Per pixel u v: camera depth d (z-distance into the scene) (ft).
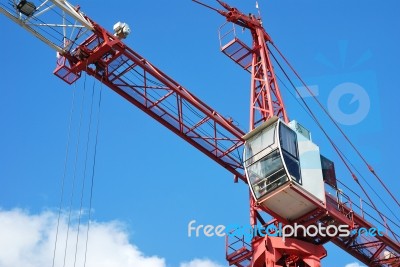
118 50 196.34
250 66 221.66
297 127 199.31
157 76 201.16
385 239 214.28
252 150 193.47
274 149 189.16
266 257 190.29
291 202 188.34
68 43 195.72
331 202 194.70
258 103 212.64
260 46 219.00
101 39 196.75
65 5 191.83
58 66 199.82
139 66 199.52
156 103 203.00
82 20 191.72
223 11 219.82
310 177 190.90
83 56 196.54
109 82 200.34
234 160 210.38
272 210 190.70
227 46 218.59
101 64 198.39
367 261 220.64
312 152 195.21
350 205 200.03
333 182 198.08
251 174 191.52
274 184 187.21
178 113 204.33
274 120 192.95
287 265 194.80
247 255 196.13
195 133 207.10
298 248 191.83
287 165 186.91
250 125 207.21
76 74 200.13
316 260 192.34
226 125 207.31
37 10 188.65
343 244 213.66
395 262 220.64
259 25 223.51
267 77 213.05
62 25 192.65
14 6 187.83
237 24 221.25
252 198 199.00
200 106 205.16
